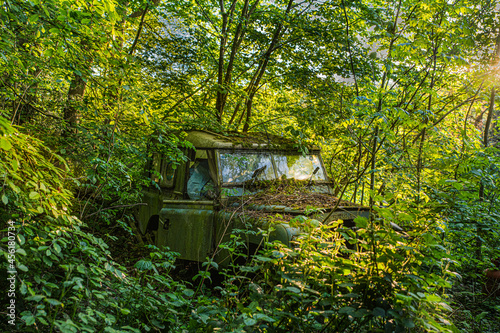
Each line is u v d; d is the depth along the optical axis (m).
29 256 2.21
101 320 2.35
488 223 4.65
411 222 2.64
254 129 7.59
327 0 7.29
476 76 5.52
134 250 5.36
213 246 4.17
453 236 4.72
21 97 4.16
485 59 5.48
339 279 2.44
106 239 5.42
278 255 2.49
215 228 4.19
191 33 7.58
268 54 7.76
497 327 3.64
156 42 7.48
